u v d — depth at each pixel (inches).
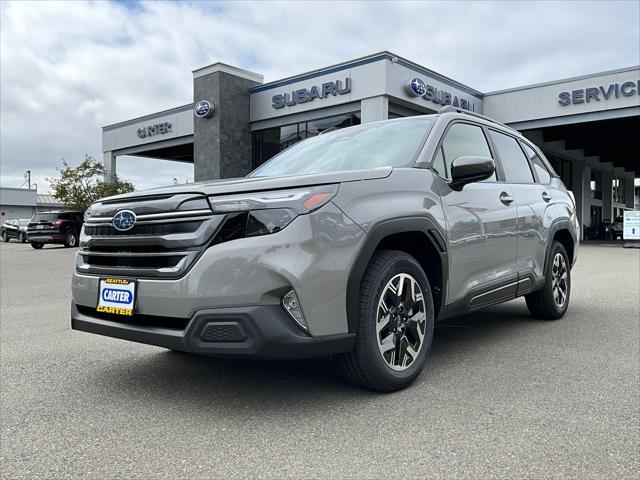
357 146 149.2
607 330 181.8
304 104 809.5
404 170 125.9
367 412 106.9
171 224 106.7
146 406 113.1
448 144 145.3
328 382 126.6
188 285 101.9
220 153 868.0
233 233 101.6
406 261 120.6
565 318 203.8
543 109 840.9
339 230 105.1
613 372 133.2
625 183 1674.5
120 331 113.1
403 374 118.5
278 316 99.0
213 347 100.1
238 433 97.8
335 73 754.8
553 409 108.0
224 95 871.1
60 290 333.1
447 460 86.0
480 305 147.9
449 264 132.5
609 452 88.7
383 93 701.3
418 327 123.6
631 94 762.8
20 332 197.2
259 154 903.7
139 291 108.8
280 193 103.4
